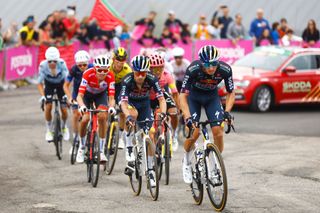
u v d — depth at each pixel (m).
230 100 19.58
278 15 58.09
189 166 19.67
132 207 18.77
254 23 52.78
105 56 22.09
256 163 25.02
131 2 57.66
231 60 52.12
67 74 26.31
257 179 22.27
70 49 48.84
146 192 20.84
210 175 18.22
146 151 19.86
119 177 23.20
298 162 25.14
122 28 51.81
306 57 40.88
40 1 57.62
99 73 22.05
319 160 25.55
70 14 48.91
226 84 19.61
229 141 29.92
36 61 48.72
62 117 28.31
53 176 23.38
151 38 51.56
